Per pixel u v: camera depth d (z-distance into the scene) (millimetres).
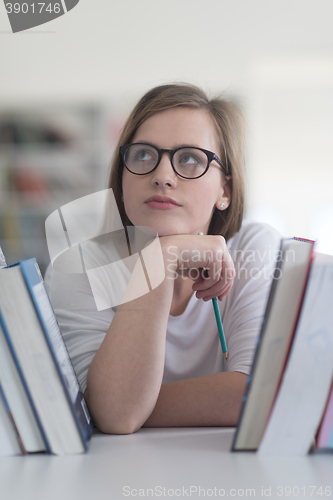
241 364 738
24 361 456
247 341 826
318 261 425
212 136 889
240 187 986
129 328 643
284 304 422
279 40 3197
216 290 787
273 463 433
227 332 936
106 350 629
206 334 953
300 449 454
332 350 437
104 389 601
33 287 451
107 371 611
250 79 3236
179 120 857
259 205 3285
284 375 434
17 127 3242
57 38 3297
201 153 841
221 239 767
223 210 996
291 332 427
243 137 989
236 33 3221
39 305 454
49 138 3230
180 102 866
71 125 3240
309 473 405
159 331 646
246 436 460
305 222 3287
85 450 472
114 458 454
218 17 3221
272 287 419
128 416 591
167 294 672
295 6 3170
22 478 400
